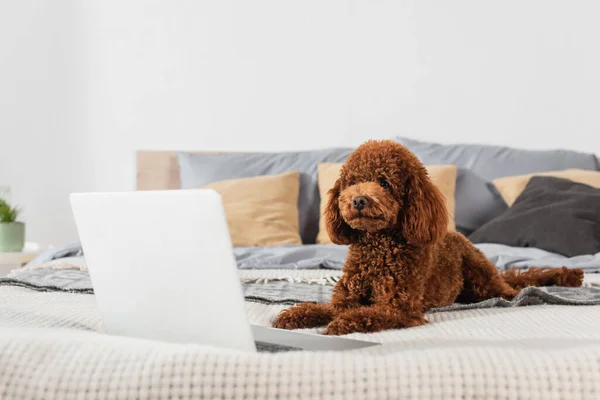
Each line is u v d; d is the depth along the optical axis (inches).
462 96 136.2
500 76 135.8
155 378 28.4
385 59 136.9
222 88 138.5
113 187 138.5
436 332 42.3
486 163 124.7
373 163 49.5
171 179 133.3
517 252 92.8
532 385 28.4
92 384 28.8
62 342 32.1
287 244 109.1
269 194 115.6
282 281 75.0
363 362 29.0
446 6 135.9
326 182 118.5
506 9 135.5
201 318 35.0
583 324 44.6
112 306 40.0
